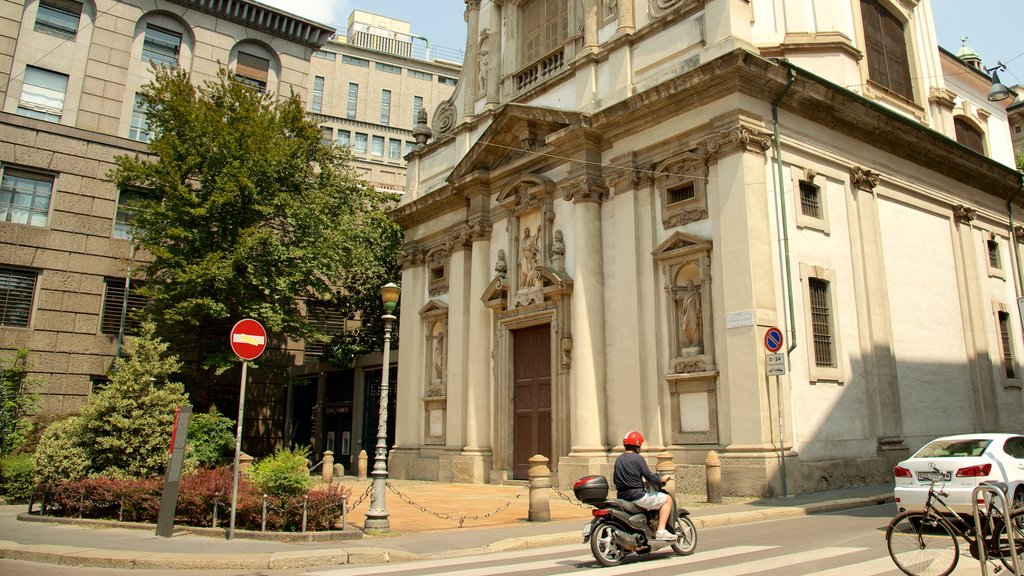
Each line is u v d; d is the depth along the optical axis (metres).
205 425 21.59
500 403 20.75
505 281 21.14
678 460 15.82
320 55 61.59
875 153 19.16
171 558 8.63
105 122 29.42
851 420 16.34
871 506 13.54
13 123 27.44
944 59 26.83
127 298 28.58
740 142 15.55
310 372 32.72
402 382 25.25
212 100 26.45
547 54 21.84
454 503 15.56
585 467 17.00
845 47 19.72
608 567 7.91
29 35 28.53
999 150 28.56
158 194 25.22
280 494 10.84
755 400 14.53
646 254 17.36
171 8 31.66
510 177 21.75
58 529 11.60
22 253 26.94
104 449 13.32
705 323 15.80
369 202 33.09
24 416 24.20
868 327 17.41
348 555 8.91
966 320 20.73
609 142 18.69
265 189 25.20
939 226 21.00
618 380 17.30
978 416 20.11
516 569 7.97
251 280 23.83
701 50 17.03
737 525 11.50
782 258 15.80
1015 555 6.33
